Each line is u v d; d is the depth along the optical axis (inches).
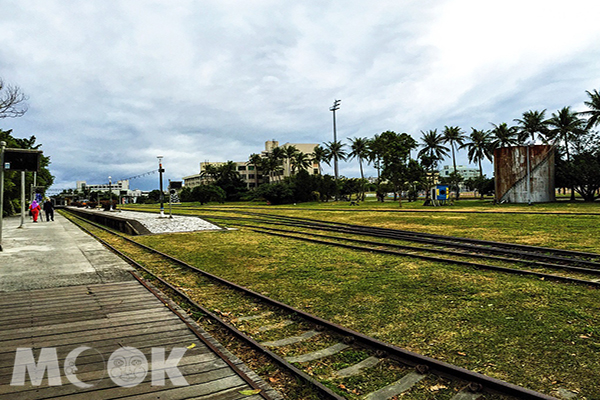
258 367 164.7
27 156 496.7
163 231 820.0
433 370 158.1
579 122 1909.4
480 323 212.2
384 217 1072.2
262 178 4830.2
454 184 2935.5
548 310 228.2
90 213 1440.7
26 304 243.8
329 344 192.7
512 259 374.3
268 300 263.1
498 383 138.6
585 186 1713.8
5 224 1030.4
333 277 340.5
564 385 142.9
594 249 436.1
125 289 285.3
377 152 2304.4
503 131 2600.9
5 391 131.4
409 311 239.1
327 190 2883.9
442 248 473.1
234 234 739.4
